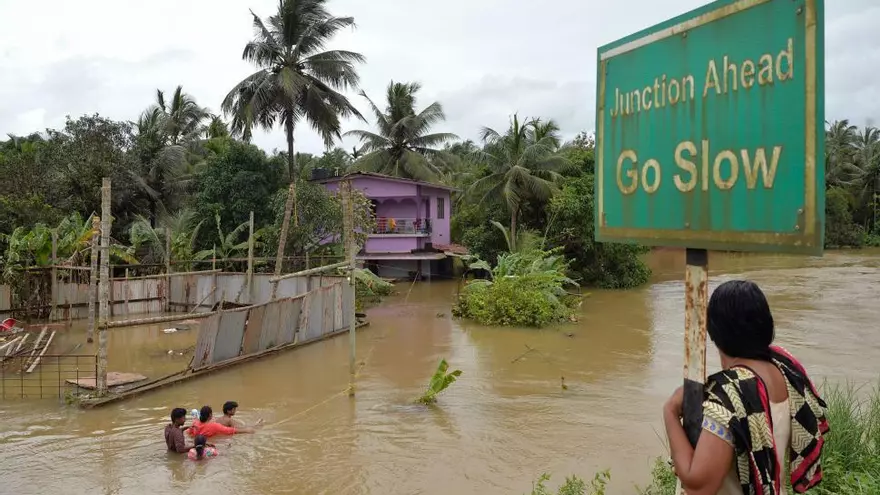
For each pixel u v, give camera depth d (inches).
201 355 510.3
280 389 478.9
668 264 1598.2
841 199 2097.7
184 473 323.9
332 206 983.6
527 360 577.0
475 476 317.7
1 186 923.4
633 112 97.5
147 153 1150.3
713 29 84.7
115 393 450.6
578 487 263.0
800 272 1321.4
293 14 1122.7
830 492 196.5
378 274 1218.6
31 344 613.6
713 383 83.7
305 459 342.0
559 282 847.1
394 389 480.4
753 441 78.2
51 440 369.4
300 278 753.6
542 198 1141.7
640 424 394.0
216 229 1077.8
